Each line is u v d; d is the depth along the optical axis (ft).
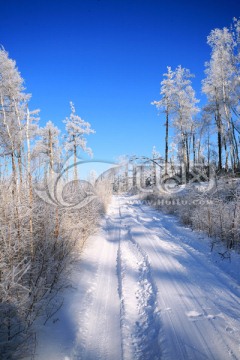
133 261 22.48
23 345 10.01
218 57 66.54
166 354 10.19
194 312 13.12
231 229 25.14
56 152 21.45
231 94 69.31
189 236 30.96
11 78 53.62
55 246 17.15
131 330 12.33
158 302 14.30
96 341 11.57
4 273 11.45
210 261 21.74
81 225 24.56
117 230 37.81
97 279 18.56
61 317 12.73
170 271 19.25
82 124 95.55
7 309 10.26
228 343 10.64
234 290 15.84
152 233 33.50
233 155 66.28
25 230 14.73
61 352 10.32
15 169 15.23
